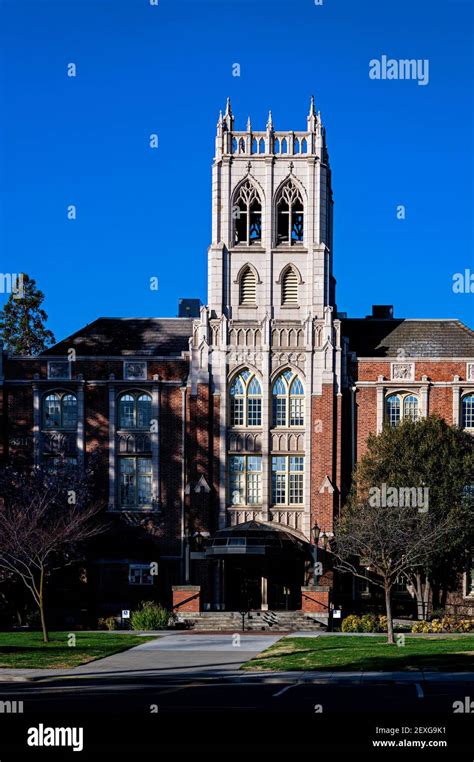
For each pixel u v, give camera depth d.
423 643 53.56
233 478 77.38
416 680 41.06
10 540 62.75
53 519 69.00
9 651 50.91
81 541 73.12
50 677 43.28
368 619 67.56
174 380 78.62
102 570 76.62
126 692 39.06
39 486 71.31
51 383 78.62
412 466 70.19
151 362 78.94
